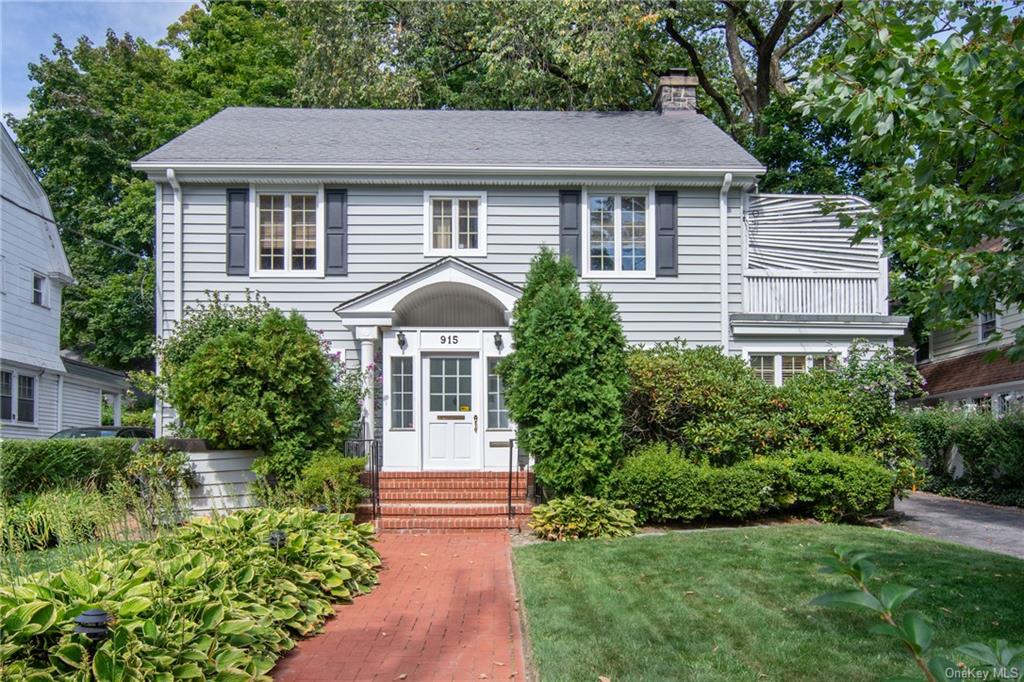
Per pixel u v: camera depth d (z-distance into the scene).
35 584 4.79
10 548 5.77
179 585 5.34
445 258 13.70
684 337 15.00
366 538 9.30
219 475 11.07
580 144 15.96
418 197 14.95
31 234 21.58
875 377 12.89
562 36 20.33
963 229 6.63
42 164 30.47
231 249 14.66
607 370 11.45
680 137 16.55
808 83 6.00
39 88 30.75
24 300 21.20
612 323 11.72
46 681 4.15
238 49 30.84
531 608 7.02
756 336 15.02
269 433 11.25
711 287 15.09
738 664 5.51
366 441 13.11
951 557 8.68
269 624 5.91
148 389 13.84
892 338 15.11
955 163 7.06
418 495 12.50
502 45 21.78
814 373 13.42
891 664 5.39
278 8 31.56
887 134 5.88
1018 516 13.40
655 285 15.04
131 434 21.72
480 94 24.73
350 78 22.59
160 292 14.50
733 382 12.77
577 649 5.90
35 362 21.77
